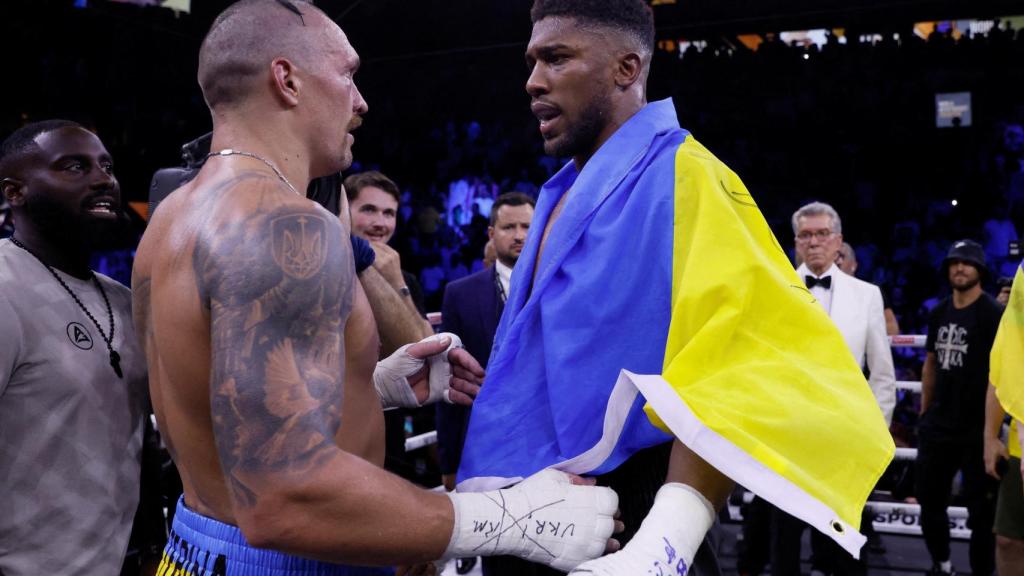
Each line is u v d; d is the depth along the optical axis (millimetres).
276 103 1142
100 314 1633
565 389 1158
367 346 1169
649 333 1149
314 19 1193
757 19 8828
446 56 10047
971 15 8688
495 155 9977
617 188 1217
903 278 8258
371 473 968
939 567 3979
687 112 10039
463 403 1507
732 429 1018
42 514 1503
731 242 1124
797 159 9609
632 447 1150
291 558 1111
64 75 7961
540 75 1296
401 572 1511
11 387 1504
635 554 998
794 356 1106
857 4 8570
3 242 1604
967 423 3834
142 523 1759
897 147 9375
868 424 1073
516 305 1318
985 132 9133
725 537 4465
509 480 1177
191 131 8742
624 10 1272
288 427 923
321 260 983
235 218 1002
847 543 992
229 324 943
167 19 8305
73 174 1595
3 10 7668
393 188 3010
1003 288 4207
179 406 1093
